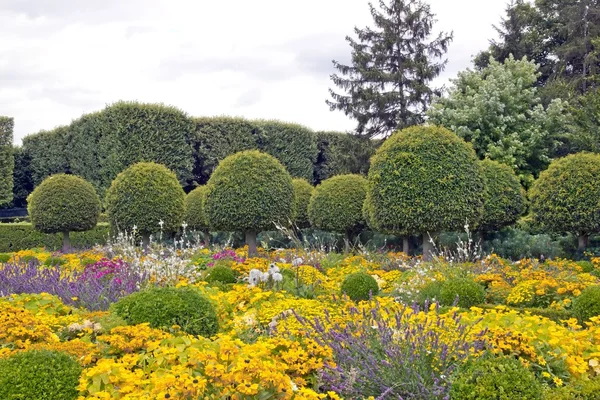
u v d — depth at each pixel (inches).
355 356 146.8
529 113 737.6
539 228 503.2
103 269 303.1
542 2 964.6
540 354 152.1
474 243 517.7
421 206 420.8
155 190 505.0
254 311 206.7
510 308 254.4
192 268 320.2
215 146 818.8
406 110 877.2
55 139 852.0
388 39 884.6
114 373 121.6
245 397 112.7
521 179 722.2
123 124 735.1
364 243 607.8
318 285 289.6
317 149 905.5
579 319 236.7
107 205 520.7
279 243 636.1
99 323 171.9
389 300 233.3
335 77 916.0
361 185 572.4
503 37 981.8
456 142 437.4
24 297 219.5
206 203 488.4
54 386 119.8
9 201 850.8
